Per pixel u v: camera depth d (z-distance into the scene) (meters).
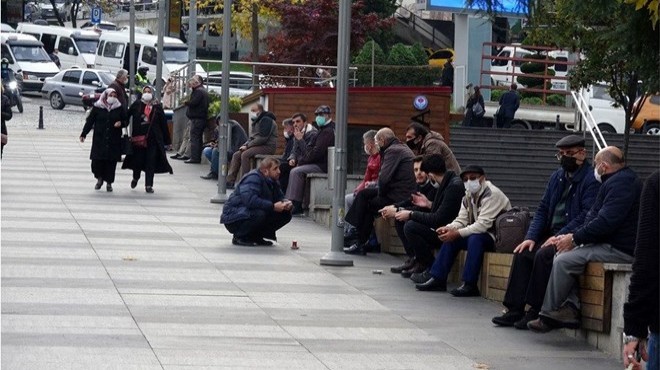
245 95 40.47
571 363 12.25
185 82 42.50
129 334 12.56
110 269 16.70
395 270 17.75
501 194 16.00
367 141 21.19
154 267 17.11
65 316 13.32
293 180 25.02
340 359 11.96
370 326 13.76
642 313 8.21
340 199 18.41
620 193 12.86
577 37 24.03
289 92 32.94
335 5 48.94
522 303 13.90
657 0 11.53
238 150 29.42
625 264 12.55
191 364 11.34
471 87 43.97
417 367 11.78
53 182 28.98
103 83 61.03
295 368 11.44
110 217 22.86
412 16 62.91
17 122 52.41
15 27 88.00
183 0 60.56
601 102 41.66
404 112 32.00
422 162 17.02
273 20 57.56
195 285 15.82
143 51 67.00
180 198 27.08
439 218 16.61
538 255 13.45
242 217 19.70
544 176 36.38
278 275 17.08
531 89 44.47
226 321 13.57
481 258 15.87
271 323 13.62
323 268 17.97
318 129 25.20
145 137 27.83
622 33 16.84
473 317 14.53
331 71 44.47
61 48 73.50
